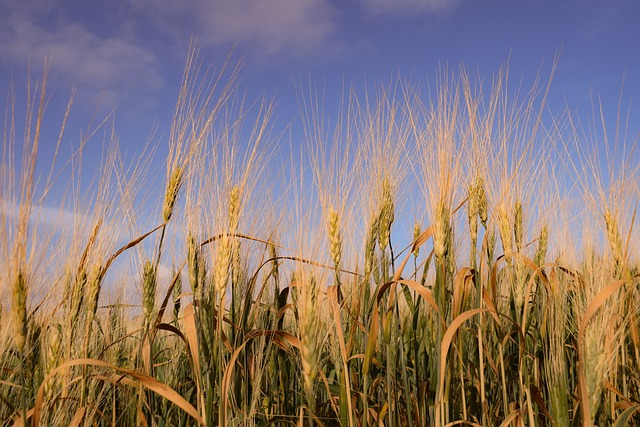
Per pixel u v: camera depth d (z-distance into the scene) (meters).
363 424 0.66
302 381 0.83
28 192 0.57
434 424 0.68
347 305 0.78
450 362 0.66
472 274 0.73
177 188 0.75
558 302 0.72
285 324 1.10
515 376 0.75
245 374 0.77
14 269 0.57
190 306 0.69
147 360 0.74
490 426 0.68
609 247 0.74
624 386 0.73
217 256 0.68
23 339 0.57
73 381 0.68
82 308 0.74
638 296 0.81
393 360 0.74
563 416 0.59
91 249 0.70
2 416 0.74
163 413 0.79
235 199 0.72
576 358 0.79
